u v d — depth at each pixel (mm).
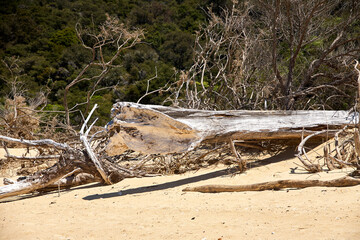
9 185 6762
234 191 5879
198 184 6676
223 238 3668
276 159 8094
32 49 37750
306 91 10391
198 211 4820
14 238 4082
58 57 34844
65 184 7625
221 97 11469
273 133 7711
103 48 33031
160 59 32469
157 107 6656
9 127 9516
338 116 8547
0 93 22797
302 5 11430
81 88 30500
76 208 5566
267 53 12688
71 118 23812
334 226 3699
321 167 6539
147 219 4645
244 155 8758
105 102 26078
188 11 39250
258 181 6395
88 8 44375
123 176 7855
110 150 7109
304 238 3451
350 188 5070
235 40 11867
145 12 40125
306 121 8133
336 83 11125
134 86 28844
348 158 6859
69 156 7109
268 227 3906
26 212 5457
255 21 12859
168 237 3848
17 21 40000
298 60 14273
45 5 46469
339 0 12094
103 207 5516
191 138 6812
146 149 6730
